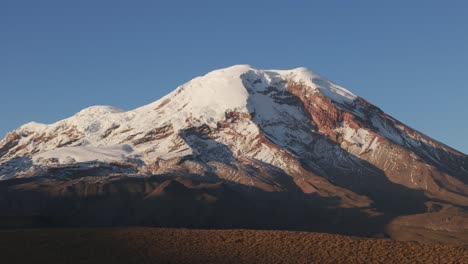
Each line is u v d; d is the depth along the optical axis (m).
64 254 85.06
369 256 82.38
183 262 82.69
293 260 82.12
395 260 80.75
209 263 82.12
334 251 84.50
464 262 79.06
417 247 85.25
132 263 82.31
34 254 84.75
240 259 83.12
